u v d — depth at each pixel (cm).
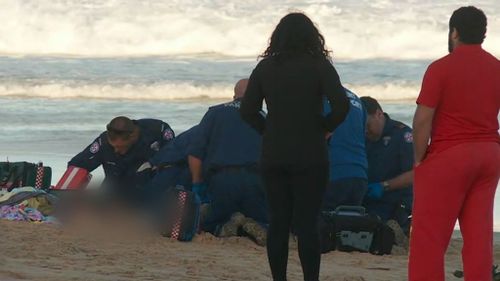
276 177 2452
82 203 3681
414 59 11481
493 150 2272
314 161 2409
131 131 3662
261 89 2447
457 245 3819
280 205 2477
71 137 6725
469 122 2256
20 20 12469
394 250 3456
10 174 3984
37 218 3625
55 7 12700
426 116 2256
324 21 12462
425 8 12794
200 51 12256
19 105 8338
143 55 12025
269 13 12825
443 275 2312
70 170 3775
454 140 2261
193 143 3500
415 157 2303
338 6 12875
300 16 2427
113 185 3716
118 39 12394
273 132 2427
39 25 12450
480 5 12850
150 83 9369
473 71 2248
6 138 6631
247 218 3475
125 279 2633
